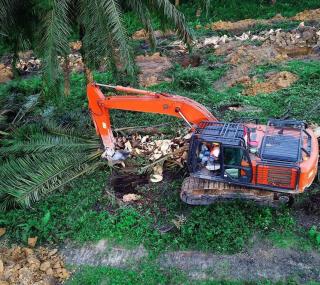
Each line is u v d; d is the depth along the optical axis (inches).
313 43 782.5
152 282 353.1
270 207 406.3
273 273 352.2
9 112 606.9
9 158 485.7
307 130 413.1
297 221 397.4
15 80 730.2
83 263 378.6
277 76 652.1
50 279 358.0
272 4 1062.4
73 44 912.3
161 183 458.9
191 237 385.4
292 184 375.6
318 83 627.2
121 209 421.4
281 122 415.8
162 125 547.8
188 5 1104.2
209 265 364.5
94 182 462.3
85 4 448.1
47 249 392.8
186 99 432.5
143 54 835.4
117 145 514.3
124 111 591.2
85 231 403.2
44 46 443.2
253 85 645.9
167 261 371.6
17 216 423.5
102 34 443.5
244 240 380.2
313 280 342.6
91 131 529.7
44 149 490.6
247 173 386.6
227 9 1058.1
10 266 366.9
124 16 490.0
